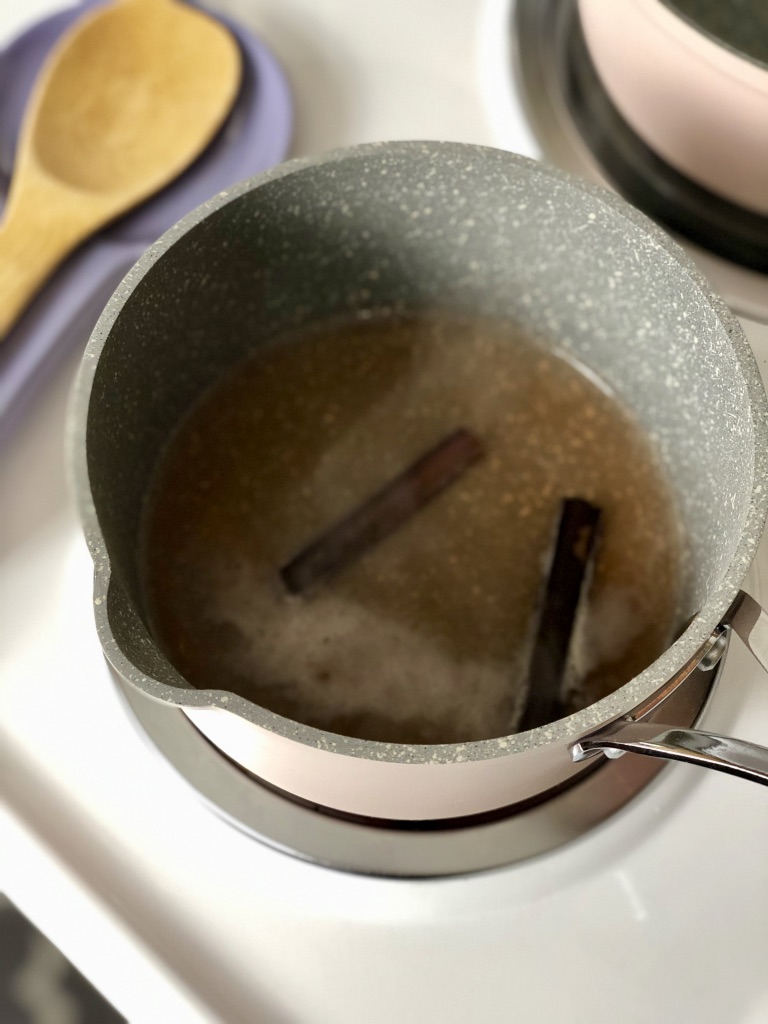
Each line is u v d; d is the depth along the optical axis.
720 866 0.34
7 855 0.34
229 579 0.38
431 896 0.34
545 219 0.36
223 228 0.35
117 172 0.42
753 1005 0.33
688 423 0.38
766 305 0.41
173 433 0.40
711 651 0.31
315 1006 0.33
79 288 0.40
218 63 0.43
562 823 0.35
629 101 0.41
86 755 0.36
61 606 0.37
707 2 0.47
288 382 0.41
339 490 0.40
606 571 0.38
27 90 0.45
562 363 0.41
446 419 0.41
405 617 0.37
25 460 0.39
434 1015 0.33
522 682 0.36
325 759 0.27
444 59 0.45
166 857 0.35
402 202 0.37
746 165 0.39
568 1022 0.33
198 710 0.28
